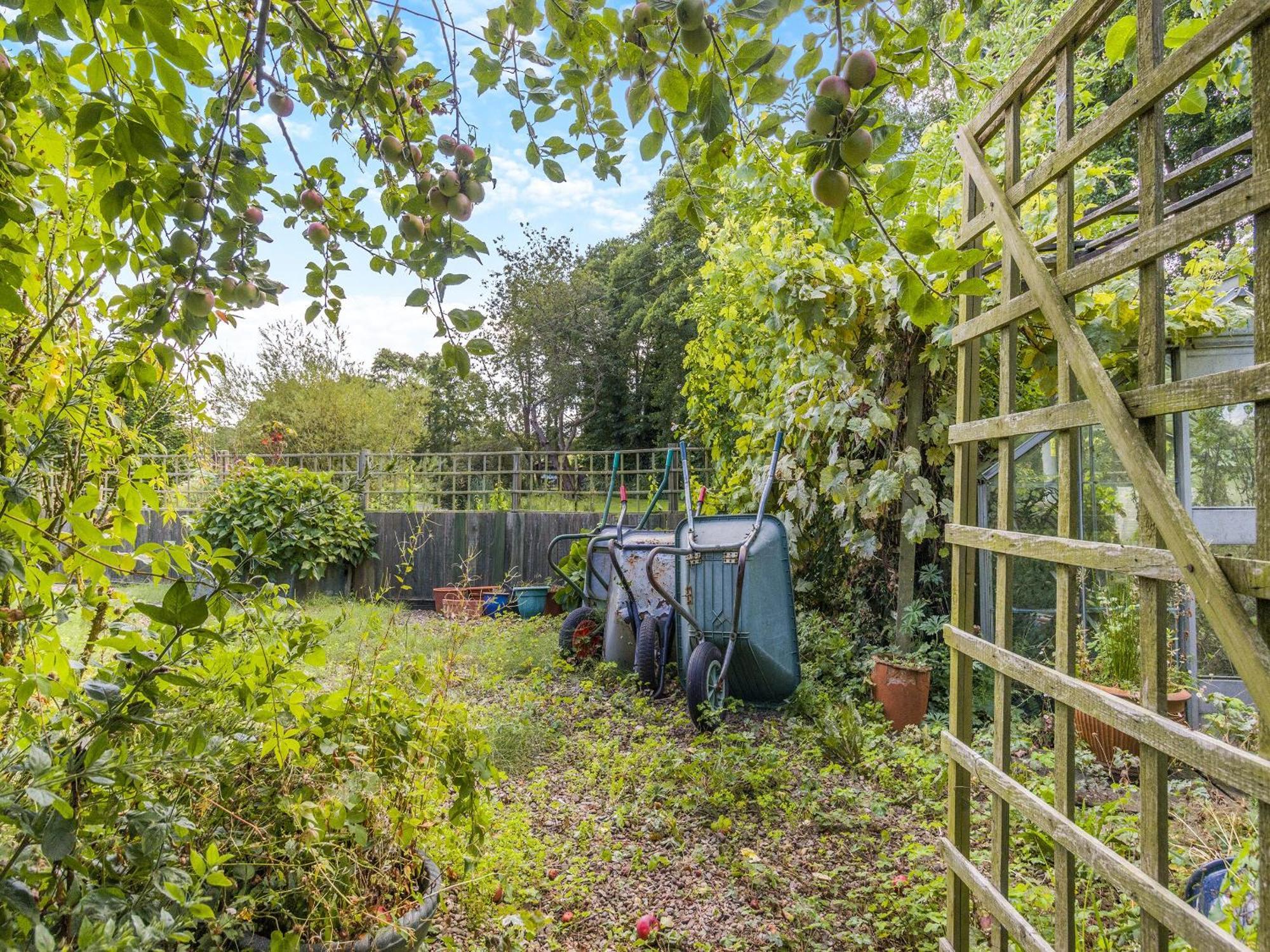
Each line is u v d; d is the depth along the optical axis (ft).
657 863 8.18
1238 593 2.91
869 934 6.98
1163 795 3.39
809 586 17.15
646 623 14.73
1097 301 11.73
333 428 37.29
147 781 3.93
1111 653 12.23
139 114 3.10
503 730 11.24
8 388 4.76
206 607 3.51
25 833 3.15
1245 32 2.86
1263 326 2.80
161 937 3.21
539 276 75.41
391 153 4.42
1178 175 7.46
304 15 4.32
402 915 4.86
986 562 13.92
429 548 27.48
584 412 77.97
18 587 4.03
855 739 11.03
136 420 6.13
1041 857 7.63
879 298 13.56
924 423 14.43
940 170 12.28
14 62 3.79
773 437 17.54
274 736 4.42
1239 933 4.58
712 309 21.77
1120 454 3.62
